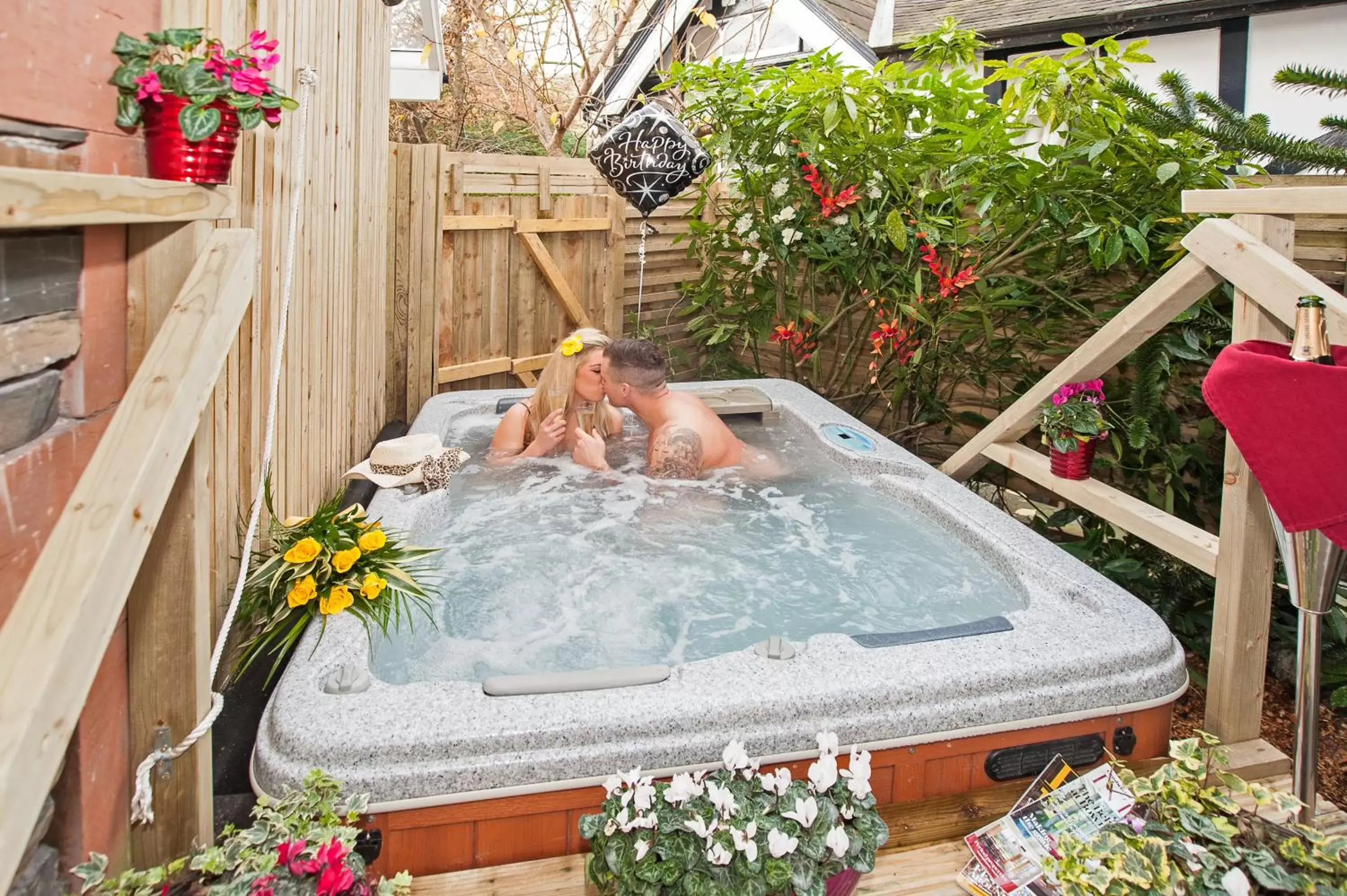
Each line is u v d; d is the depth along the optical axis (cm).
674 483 327
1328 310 177
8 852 78
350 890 127
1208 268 219
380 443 306
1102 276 379
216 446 180
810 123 423
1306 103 582
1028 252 383
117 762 129
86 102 108
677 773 160
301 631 198
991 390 437
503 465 340
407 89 480
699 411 341
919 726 177
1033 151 550
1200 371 335
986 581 253
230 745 172
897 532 290
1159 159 335
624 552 271
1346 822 180
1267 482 155
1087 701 188
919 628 228
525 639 218
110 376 120
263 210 203
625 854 138
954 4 721
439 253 425
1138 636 200
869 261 445
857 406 484
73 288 110
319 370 266
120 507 99
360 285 331
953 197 397
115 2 116
